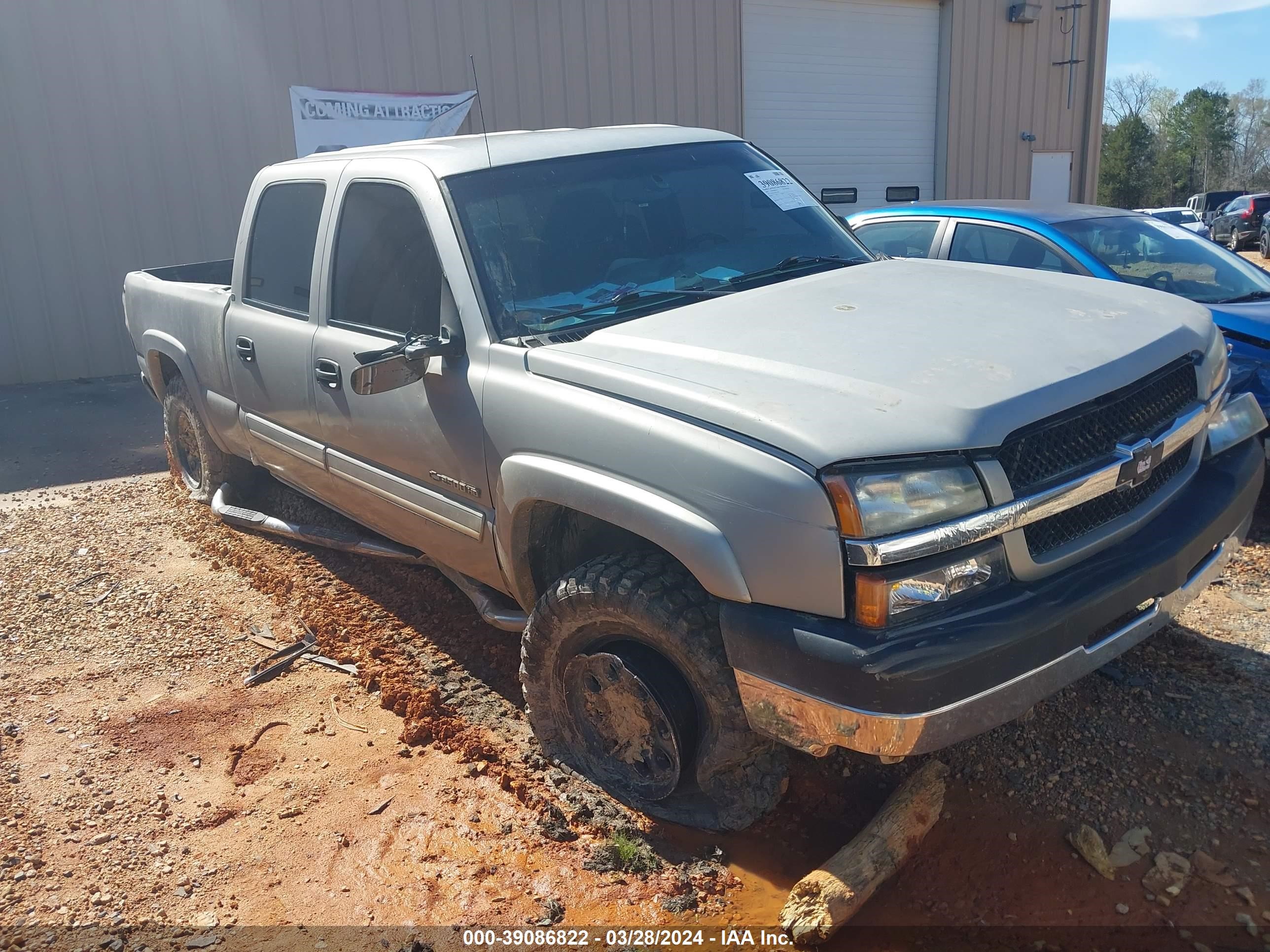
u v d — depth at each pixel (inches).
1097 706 135.1
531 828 118.0
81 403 393.1
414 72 481.4
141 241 437.1
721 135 173.5
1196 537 112.2
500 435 124.5
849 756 128.3
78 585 198.4
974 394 98.0
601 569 113.4
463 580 156.5
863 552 90.0
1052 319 119.7
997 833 112.7
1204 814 114.0
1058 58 739.4
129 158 429.4
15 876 113.6
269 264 183.8
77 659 166.2
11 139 410.0
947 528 92.0
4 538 231.0
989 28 695.7
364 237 155.7
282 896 109.2
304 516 217.0
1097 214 250.8
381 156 160.7
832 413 96.3
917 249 264.5
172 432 245.8
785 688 95.6
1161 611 110.9
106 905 108.8
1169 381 116.6
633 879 109.2
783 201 164.7
